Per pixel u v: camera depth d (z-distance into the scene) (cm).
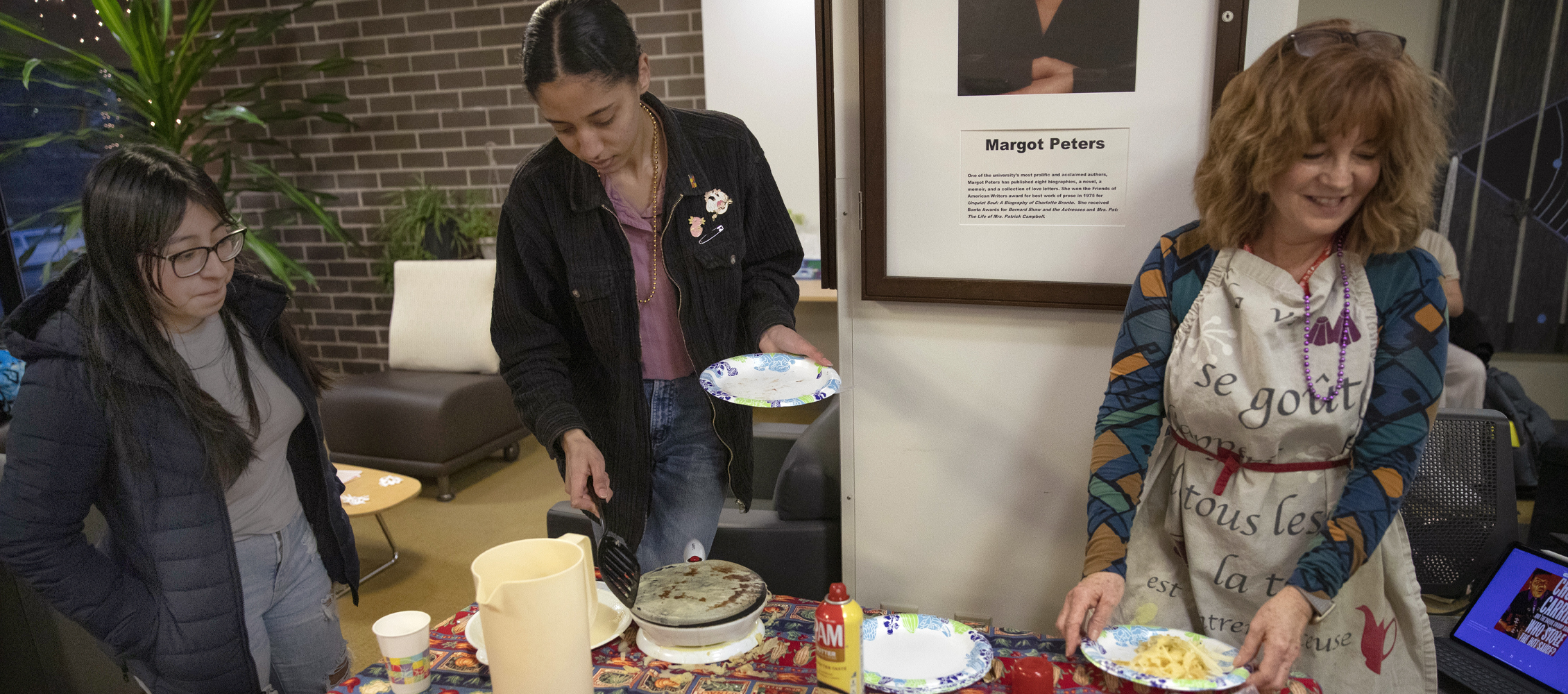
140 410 124
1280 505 117
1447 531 190
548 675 96
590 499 143
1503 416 187
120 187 116
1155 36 142
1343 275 111
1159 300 122
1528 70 335
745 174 154
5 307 444
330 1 461
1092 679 110
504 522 342
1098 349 159
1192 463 123
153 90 390
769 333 149
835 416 230
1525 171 342
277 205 498
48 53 431
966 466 175
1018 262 159
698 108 428
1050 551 173
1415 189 103
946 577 182
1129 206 150
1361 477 109
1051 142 151
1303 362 112
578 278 147
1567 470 254
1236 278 115
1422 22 347
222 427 129
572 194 144
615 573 125
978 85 152
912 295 166
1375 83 96
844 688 105
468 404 370
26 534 119
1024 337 164
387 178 478
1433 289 108
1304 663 123
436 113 463
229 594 135
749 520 210
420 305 404
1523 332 356
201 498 130
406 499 285
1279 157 103
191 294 123
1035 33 147
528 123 452
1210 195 115
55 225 409
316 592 155
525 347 153
